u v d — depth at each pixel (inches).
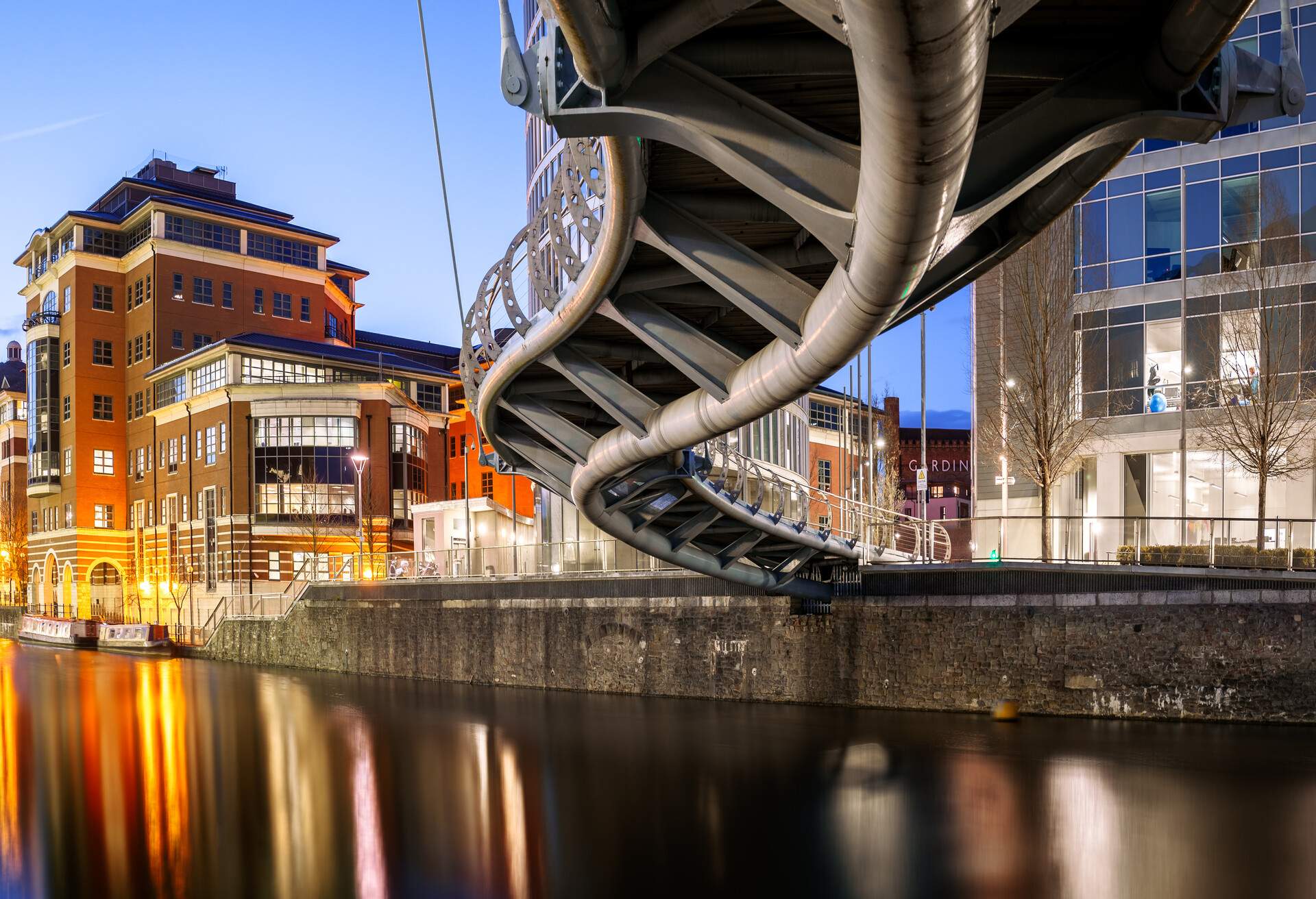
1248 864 649.6
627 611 1477.6
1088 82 393.7
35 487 3656.5
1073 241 1585.9
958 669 1160.8
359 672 2044.8
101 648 2928.2
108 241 3602.4
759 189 415.5
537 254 795.4
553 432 1024.2
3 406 4547.2
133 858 765.9
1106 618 1088.2
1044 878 639.8
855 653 1235.2
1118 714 1077.1
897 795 831.7
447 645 1813.5
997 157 391.9
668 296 685.9
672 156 505.7
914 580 1205.7
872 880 649.0
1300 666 1013.8
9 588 4424.2
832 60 396.8
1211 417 1379.2
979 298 1759.4
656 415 826.8
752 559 1278.3
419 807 900.0
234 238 3538.4
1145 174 1546.5
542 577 1620.3
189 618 2994.6
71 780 1069.1
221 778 1061.1
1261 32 1451.8
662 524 1238.3
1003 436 1544.0
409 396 3324.3
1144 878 633.0
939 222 338.3
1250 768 861.2
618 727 1193.4
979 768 893.2
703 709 1283.2
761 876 668.1
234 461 2883.9
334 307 3848.4
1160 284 1526.8
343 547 2869.1
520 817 844.6
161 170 3846.0
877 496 2982.3
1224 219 1476.4
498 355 969.5
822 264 593.3
